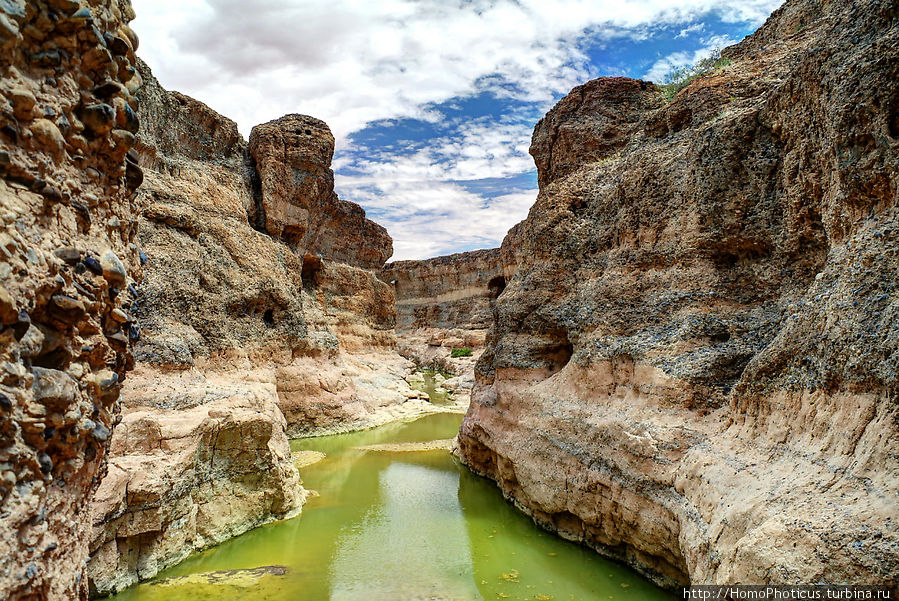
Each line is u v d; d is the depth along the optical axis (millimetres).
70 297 3973
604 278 12812
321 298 33312
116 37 4645
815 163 8641
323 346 25906
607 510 10664
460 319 61344
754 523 6355
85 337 4312
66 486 4074
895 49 6656
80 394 4223
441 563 11148
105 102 4559
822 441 6520
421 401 32062
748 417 8227
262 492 13367
